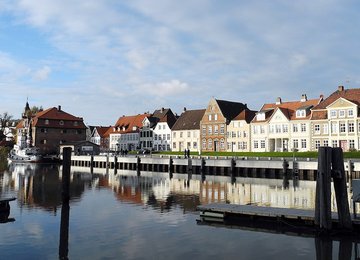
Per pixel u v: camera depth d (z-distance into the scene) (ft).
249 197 103.65
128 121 393.09
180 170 205.77
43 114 364.17
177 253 52.90
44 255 52.34
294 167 162.50
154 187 129.90
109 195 109.09
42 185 136.77
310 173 159.74
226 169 186.09
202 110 321.93
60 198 102.94
